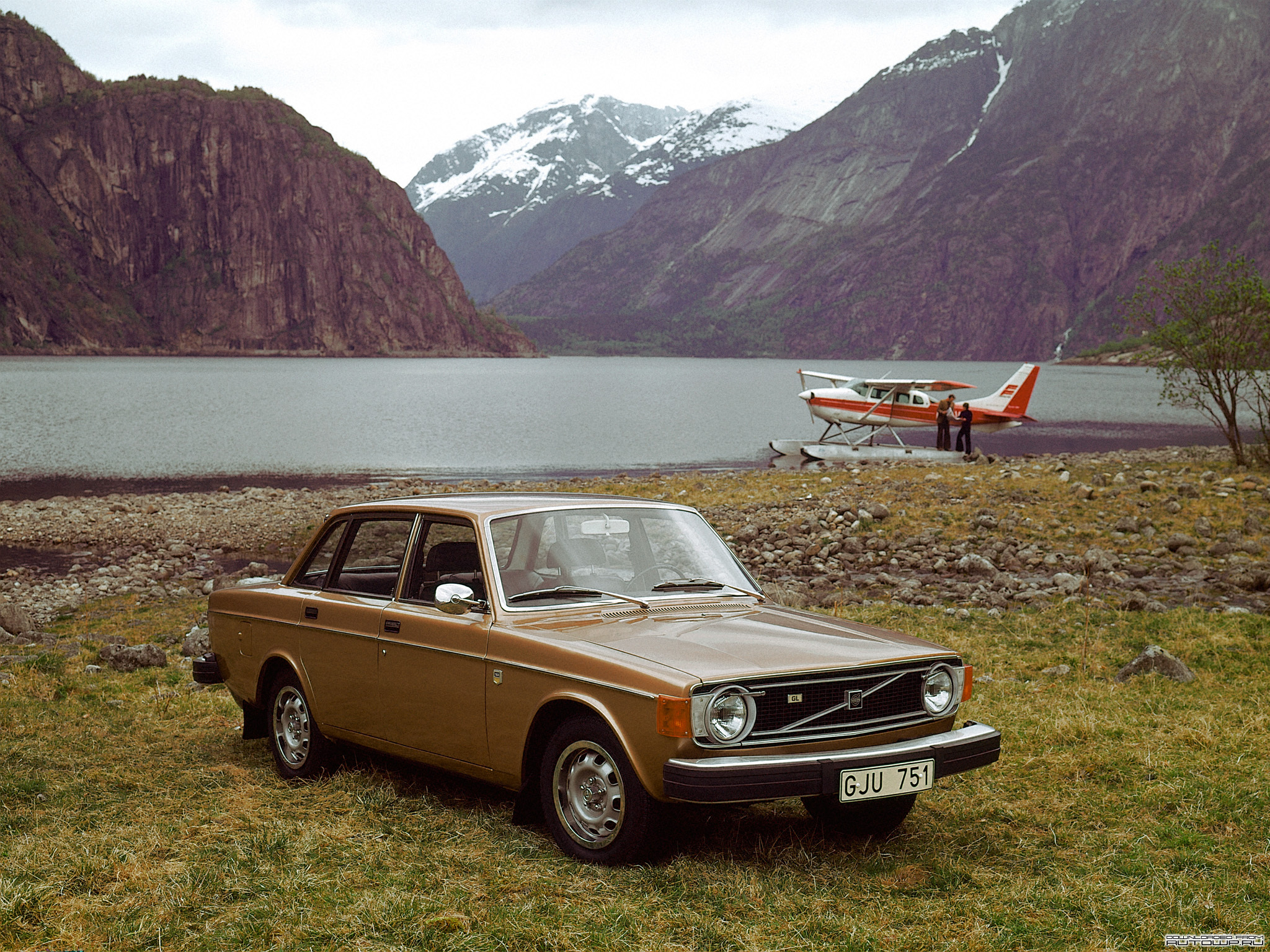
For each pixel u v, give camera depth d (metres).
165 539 19.34
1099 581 12.35
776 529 16.77
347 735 5.92
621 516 5.85
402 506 5.98
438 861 4.77
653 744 4.39
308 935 4.05
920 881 4.58
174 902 4.34
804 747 4.55
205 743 7.13
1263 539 14.24
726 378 180.12
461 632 5.21
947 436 31.92
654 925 4.12
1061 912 4.23
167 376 150.38
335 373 180.50
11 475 33.16
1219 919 4.11
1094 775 5.95
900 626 10.23
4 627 11.72
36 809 5.68
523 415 70.25
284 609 6.38
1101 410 75.44
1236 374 20.88
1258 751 6.12
